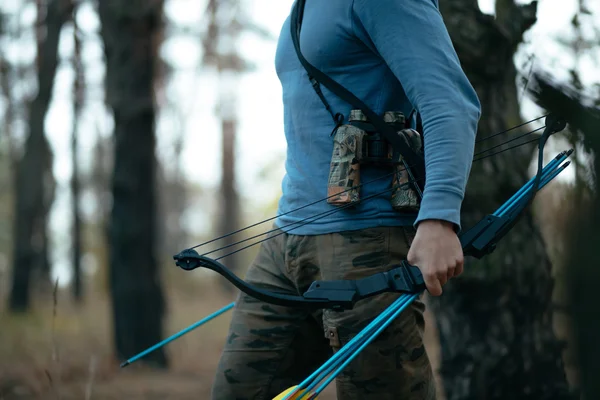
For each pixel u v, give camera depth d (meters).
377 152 2.04
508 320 3.38
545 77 2.29
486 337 3.40
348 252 2.04
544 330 3.39
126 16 7.77
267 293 1.96
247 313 2.30
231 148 26.81
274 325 2.26
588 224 2.04
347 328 2.06
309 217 2.11
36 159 14.23
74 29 10.14
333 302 1.94
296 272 2.17
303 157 2.14
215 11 15.45
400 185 2.02
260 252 2.31
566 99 2.21
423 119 1.90
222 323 11.96
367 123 2.05
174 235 32.84
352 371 2.06
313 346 2.31
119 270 7.81
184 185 33.12
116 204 7.93
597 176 2.07
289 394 1.81
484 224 1.96
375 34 1.97
